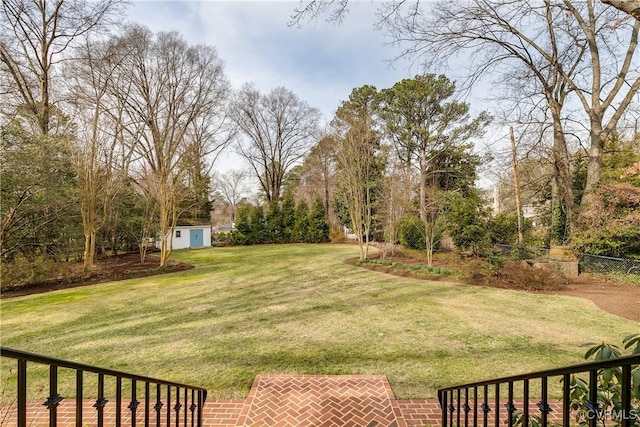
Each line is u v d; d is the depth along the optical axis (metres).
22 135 10.63
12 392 3.36
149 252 20.00
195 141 16.61
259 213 25.17
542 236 13.74
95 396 3.53
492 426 2.89
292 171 30.30
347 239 24.17
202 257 16.83
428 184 20.47
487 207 14.84
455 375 3.82
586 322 5.65
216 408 3.26
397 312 6.42
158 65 14.81
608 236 9.44
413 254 14.39
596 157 10.77
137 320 6.16
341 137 14.59
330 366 4.09
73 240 12.64
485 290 8.29
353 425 2.97
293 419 3.06
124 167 14.24
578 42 10.79
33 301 8.01
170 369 4.07
